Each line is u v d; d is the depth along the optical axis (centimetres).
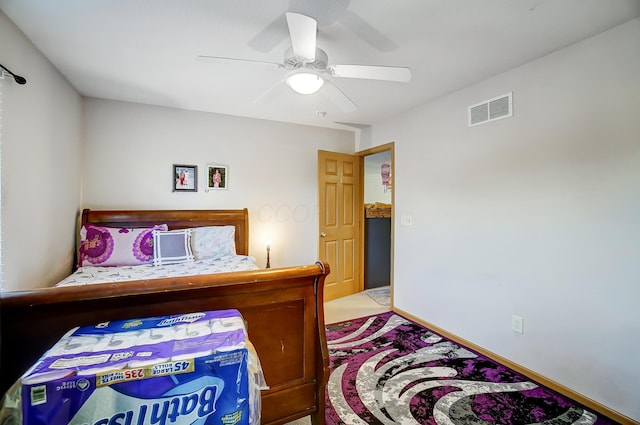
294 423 170
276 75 229
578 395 182
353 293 409
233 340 104
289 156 367
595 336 175
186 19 159
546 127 197
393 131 338
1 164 149
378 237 451
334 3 144
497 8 148
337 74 172
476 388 196
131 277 217
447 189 271
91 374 84
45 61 198
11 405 80
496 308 230
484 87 236
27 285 175
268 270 139
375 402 183
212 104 296
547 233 198
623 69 163
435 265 286
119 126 283
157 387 89
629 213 162
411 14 153
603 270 172
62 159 227
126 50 192
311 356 152
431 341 265
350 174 402
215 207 327
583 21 160
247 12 153
